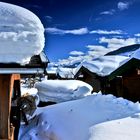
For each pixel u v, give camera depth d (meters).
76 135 7.17
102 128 6.61
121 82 14.40
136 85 13.78
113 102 10.37
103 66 18.06
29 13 4.81
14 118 8.27
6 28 4.51
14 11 4.67
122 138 5.71
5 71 4.59
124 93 14.16
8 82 5.22
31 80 25.06
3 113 5.21
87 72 20.09
